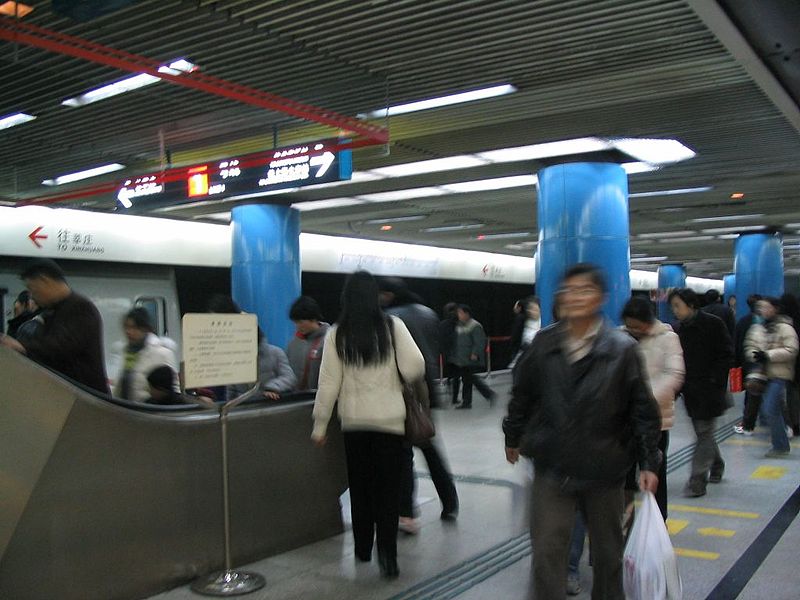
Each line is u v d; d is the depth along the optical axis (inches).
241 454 175.3
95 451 144.6
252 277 449.7
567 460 117.4
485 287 962.7
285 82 238.8
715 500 233.0
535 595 118.4
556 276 348.8
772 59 219.8
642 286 1226.0
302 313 208.7
